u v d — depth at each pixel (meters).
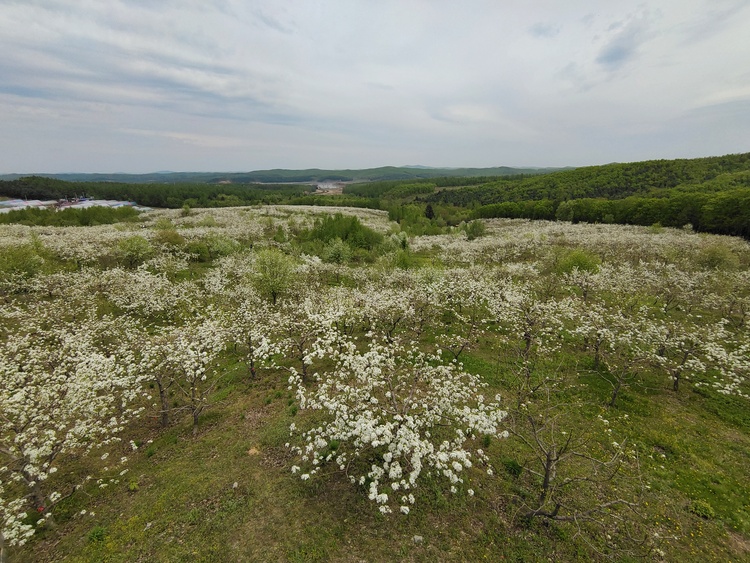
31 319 19.94
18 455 9.63
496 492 10.83
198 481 11.19
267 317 20.17
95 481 11.30
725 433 13.44
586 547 9.16
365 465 11.66
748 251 38.78
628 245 43.38
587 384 16.78
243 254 43.91
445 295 26.16
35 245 35.44
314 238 59.97
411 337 21.48
